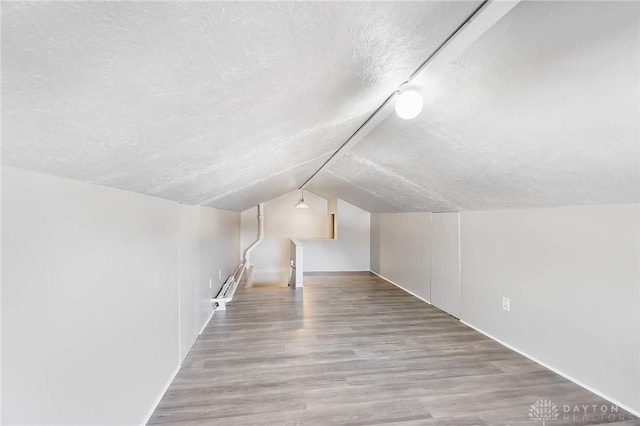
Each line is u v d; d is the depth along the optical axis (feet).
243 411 5.90
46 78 1.51
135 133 2.65
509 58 3.63
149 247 5.65
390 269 17.63
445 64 3.80
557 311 7.38
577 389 6.67
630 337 5.91
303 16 1.86
